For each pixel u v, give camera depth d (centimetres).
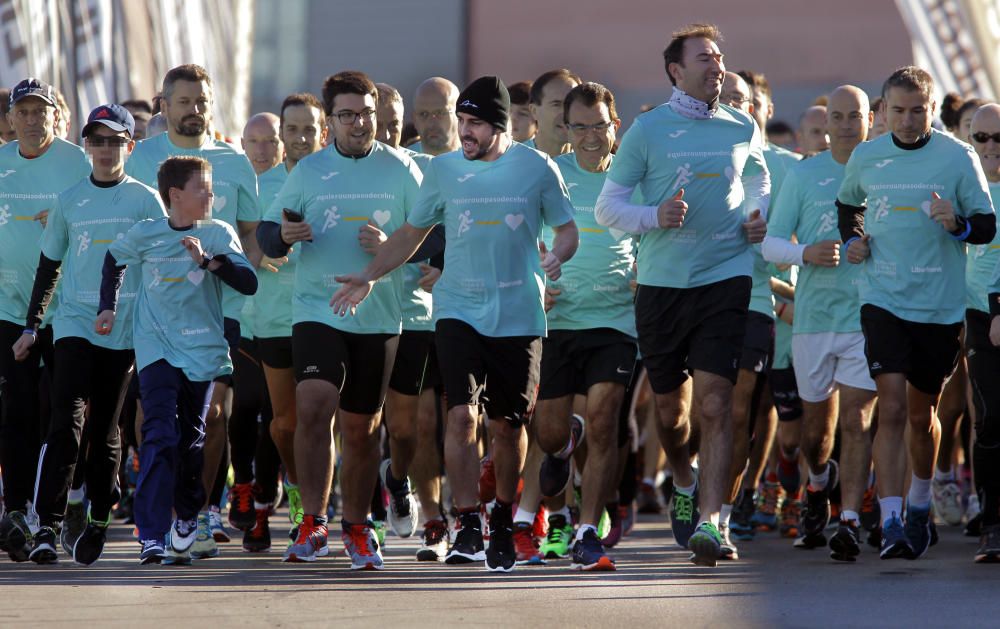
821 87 7475
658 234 2386
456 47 8150
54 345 2439
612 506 2850
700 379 2334
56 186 2689
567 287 2495
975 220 2459
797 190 2809
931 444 2580
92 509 2395
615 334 2478
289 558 2433
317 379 2291
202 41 4984
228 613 1783
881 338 2494
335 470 3844
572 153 2644
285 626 1678
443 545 2578
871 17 7406
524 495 2530
